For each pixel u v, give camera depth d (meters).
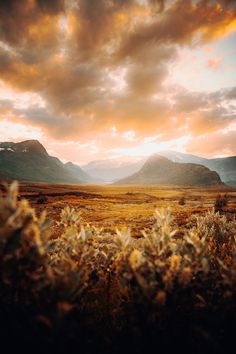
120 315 3.38
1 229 2.28
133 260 2.93
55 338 2.17
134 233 19.03
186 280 2.81
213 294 3.34
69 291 2.46
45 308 2.37
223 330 2.76
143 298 2.59
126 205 62.22
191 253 3.29
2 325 2.35
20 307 2.42
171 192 149.50
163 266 2.98
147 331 2.55
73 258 3.40
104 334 3.03
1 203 2.38
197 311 3.04
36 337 2.26
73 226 3.92
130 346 2.69
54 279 2.57
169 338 2.69
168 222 3.54
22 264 2.40
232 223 9.21
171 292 2.81
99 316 3.46
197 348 2.73
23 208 2.56
